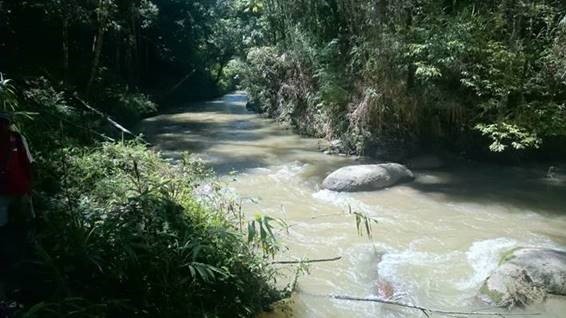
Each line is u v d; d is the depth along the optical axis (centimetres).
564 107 1020
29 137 630
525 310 484
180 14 2361
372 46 1120
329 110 1312
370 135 1157
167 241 406
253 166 1080
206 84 2866
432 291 526
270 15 1681
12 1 1323
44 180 536
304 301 498
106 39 1767
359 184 890
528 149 1087
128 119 1578
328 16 1380
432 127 1125
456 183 950
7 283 348
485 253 620
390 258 607
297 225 715
